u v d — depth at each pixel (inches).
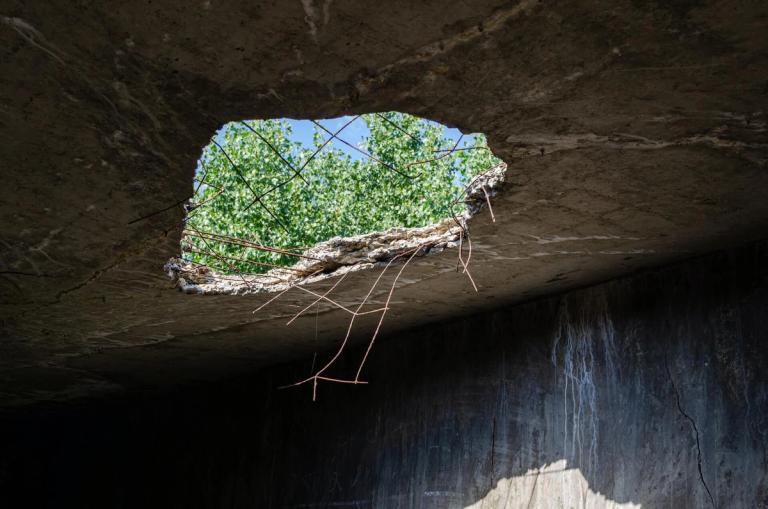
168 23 118.5
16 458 457.7
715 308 202.1
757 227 187.5
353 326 274.8
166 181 164.9
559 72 129.0
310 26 118.5
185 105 138.6
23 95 135.8
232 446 344.5
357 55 125.1
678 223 186.5
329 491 296.4
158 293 228.1
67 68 129.3
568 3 113.4
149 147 152.2
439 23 117.6
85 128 145.6
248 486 331.6
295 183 565.6
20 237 188.9
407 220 584.1
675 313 210.4
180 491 364.2
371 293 238.1
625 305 222.8
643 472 206.4
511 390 247.0
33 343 279.3
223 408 353.7
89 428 424.5
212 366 326.6
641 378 213.9
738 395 191.9
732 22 114.9
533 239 198.5
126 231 186.9
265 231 541.6
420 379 276.7
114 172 160.7
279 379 331.0
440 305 252.8
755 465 184.5
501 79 131.2
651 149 153.5
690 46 121.3
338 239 220.4
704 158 156.3
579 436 224.5
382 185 598.9
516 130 147.6
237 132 557.3
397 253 212.7
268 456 326.3
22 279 214.2
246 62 126.9
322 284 228.4
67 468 430.6
